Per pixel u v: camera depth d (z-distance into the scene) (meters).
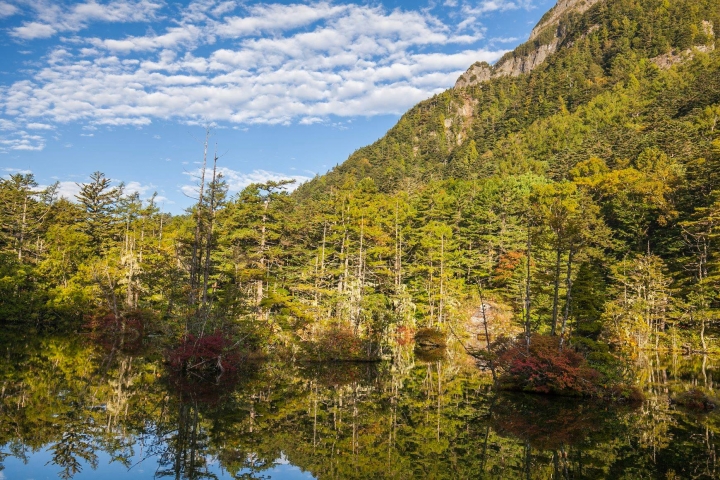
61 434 13.61
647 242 55.09
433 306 50.81
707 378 28.25
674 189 55.84
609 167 81.88
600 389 22.27
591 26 197.75
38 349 31.14
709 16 159.75
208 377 24.45
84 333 41.41
